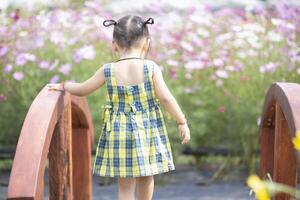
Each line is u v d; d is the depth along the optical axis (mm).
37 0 8242
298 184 6887
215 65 7852
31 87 8016
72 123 5387
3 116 8219
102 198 7539
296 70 7766
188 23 8508
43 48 7980
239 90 8195
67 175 4523
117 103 4582
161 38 8164
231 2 9898
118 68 4578
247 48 8086
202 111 8219
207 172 8805
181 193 7715
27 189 3305
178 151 8398
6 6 7801
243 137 8289
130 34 4594
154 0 8562
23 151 3523
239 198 7453
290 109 3895
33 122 3746
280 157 4363
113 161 4539
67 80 7887
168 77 8094
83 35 8086
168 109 4559
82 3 8438
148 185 4762
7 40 7781
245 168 8648
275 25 7801
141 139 4504
